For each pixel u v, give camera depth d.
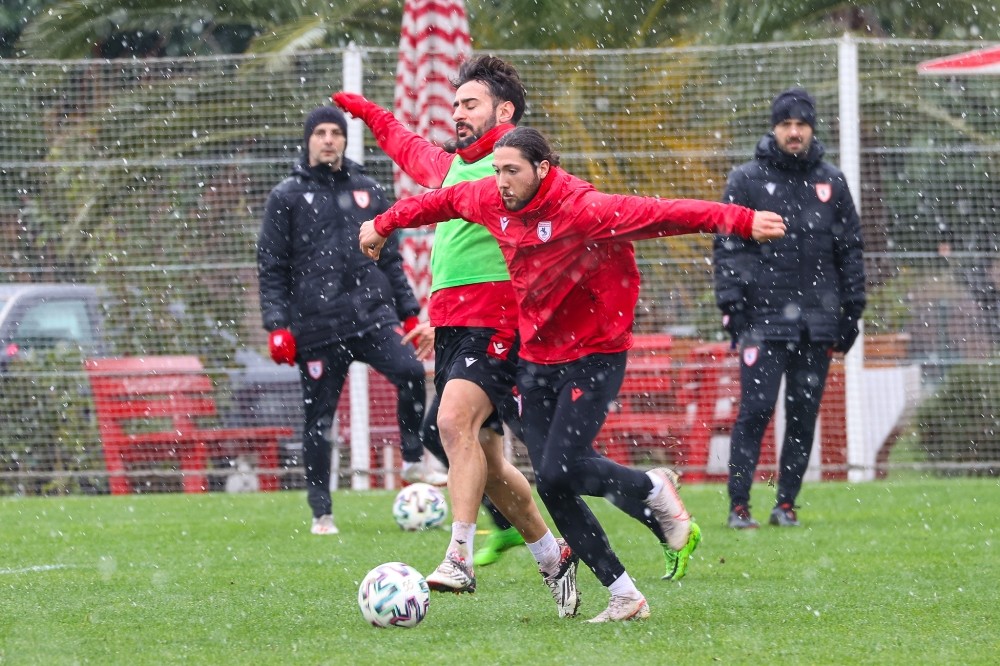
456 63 34.97
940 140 38.97
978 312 38.91
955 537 26.72
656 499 19.52
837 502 34.06
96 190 38.59
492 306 19.11
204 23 60.28
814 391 29.16
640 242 38.53
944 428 39.34
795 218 28.75
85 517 32.47
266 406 39.41
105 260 38.75
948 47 38.75
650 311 38.66
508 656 14.82
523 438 18.16
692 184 38.50
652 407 38.47
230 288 38.94
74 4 52.94
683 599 19.05
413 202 18.03
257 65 38.72
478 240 19.28
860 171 38.81
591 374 17.33
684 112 38.50
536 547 18.22
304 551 25.30
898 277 38.97
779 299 28.72
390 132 20.97
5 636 16.39
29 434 38.84
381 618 16.84
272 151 38.84
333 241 28.28
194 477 39.69
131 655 15.09
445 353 19.53
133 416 39.06
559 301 17.19
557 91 38.47
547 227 16.86
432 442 24.12
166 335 38.97
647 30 52.22
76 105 38.53
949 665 14.30
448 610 18.41
